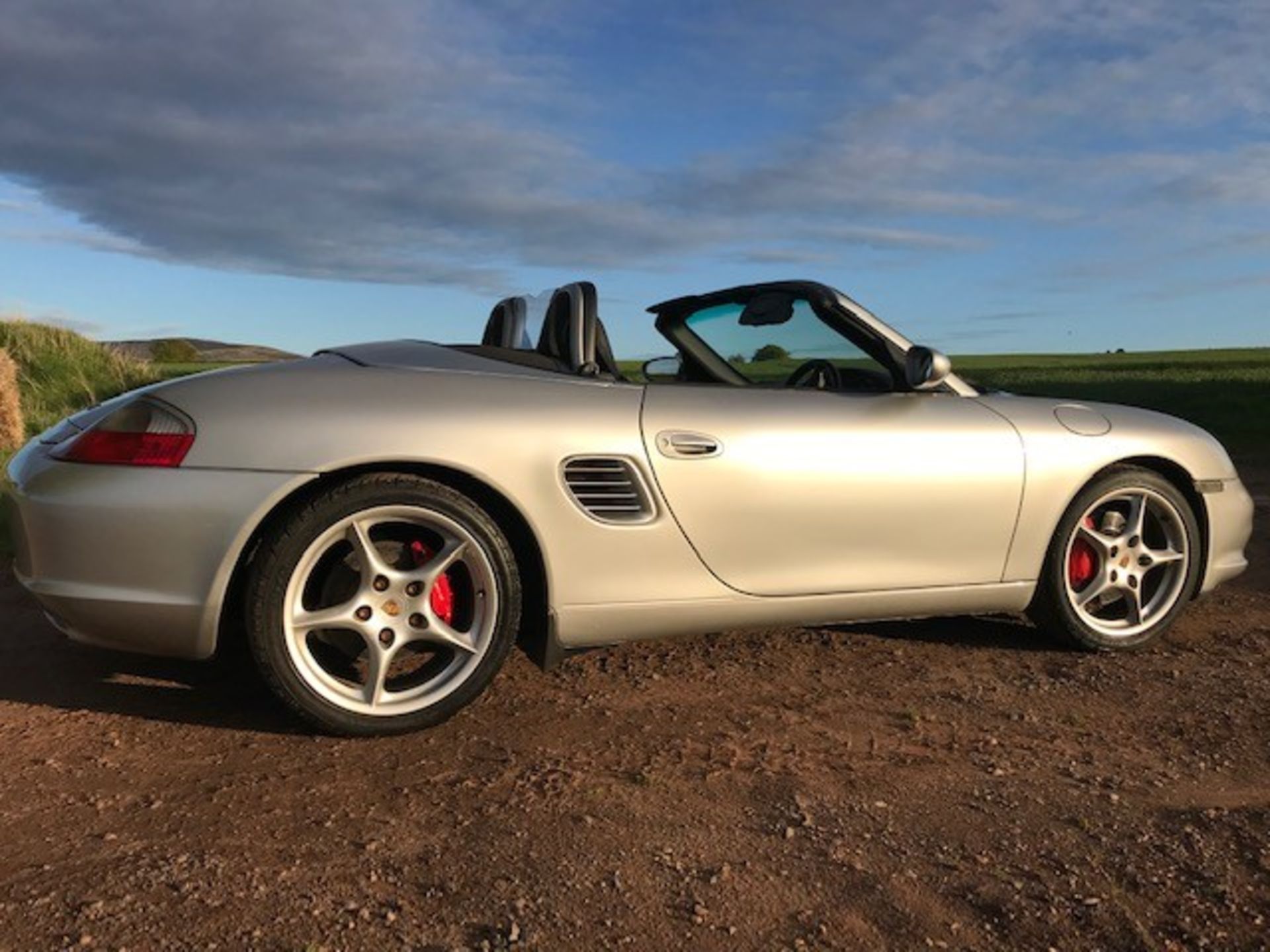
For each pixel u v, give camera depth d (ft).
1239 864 6.93
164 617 8.57
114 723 9.45
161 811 7.68
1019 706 10.23
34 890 6.47
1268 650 12.26
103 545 8.52
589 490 9.58
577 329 10.39
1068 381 84.74
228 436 8.65
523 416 9.42
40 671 10.89
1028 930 6.15
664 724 9.60
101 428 8.84
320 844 7.16
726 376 12.40
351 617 8.91
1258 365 117.70
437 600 9.35
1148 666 11.60
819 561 10.52
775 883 6.68
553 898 6.44
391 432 8.92
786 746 9.08
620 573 9.74
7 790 8.01
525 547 9.78
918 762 8.77
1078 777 8.45
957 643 12.43
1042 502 11.46
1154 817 7.68
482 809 7.73
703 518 9.96
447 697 9.18
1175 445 12.30
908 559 10.93
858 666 11.46
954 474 10.97
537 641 9.82
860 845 7.22
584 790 8.09
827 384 11.91
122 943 5.86
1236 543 12.82
